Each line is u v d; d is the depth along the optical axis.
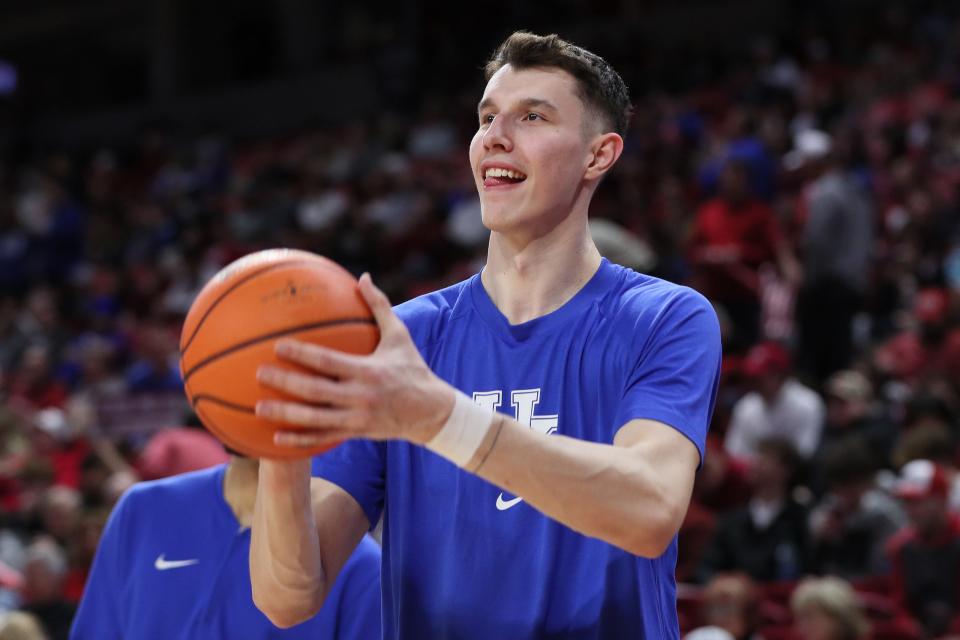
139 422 16.66
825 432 12.01
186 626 4.72
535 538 3.11
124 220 28.25
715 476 10.99
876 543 9.43
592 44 29.89
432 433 2.59
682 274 16.11
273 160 29.22
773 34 28.27
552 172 3.24
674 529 2.77
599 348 3.21
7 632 7.51
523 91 3.26
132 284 24.03
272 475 2.93
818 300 14.48
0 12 42.88
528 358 3.28
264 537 3.01
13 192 32.00
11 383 19.06
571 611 3.07
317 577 3.07
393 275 19.89
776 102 23.33
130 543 4.93
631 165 22.47
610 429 3.15
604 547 3.09
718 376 3.18
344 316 2.60
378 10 35.25
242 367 2.55
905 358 14.43
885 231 18.38
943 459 10.10
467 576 3.14
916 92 22.81
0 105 38.81
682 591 8.95
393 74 30.78
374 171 25.88
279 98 35.16
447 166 25.33
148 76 42.56
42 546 9.15
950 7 26.06
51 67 43.47
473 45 31.06
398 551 3.26
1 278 26.53
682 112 25.09
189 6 38.59
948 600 8.65
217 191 28.80
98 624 4.95
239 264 2.70
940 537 8.77
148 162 32.72
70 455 14.42
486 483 3.17
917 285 17.06
